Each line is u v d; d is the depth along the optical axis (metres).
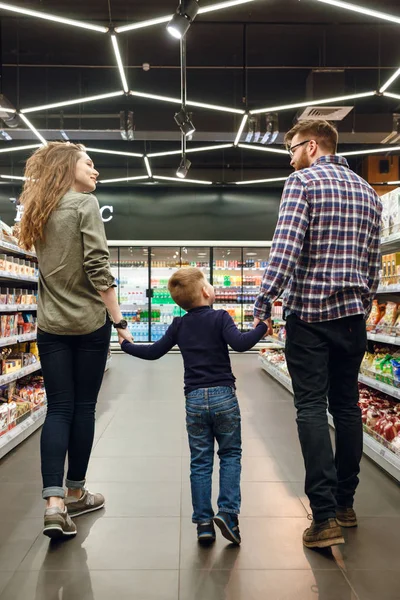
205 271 10.58
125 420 3.91
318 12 6.65
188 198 10.66
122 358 8.74
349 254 1.79
